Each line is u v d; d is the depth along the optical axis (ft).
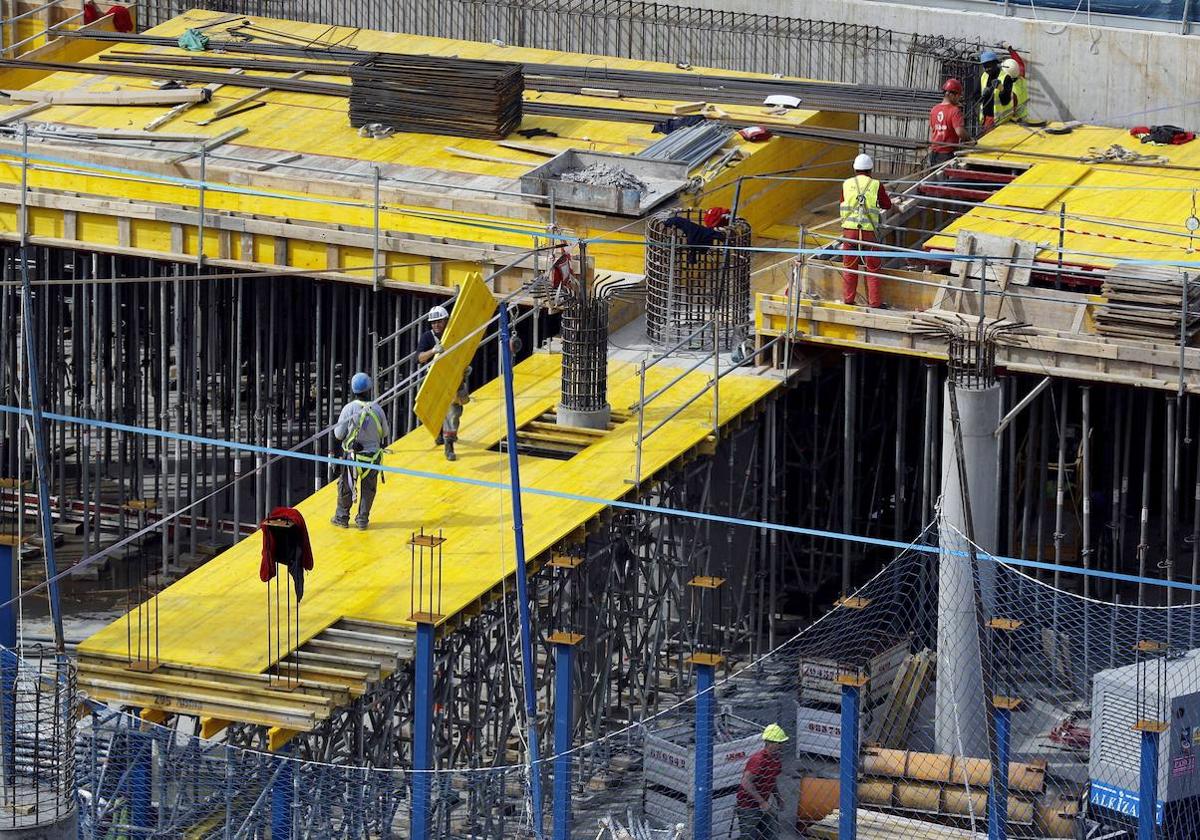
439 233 271.90
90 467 303.27
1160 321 237.04
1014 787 207.92
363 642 197.88
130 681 191.01
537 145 295.07
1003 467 274.57
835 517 273.95
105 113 304.50
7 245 284.20
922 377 280.10
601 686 229.25
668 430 239.71
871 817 205.57
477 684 214.28
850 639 233.35
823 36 334.85
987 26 327.06
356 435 215.51
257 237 272.51
